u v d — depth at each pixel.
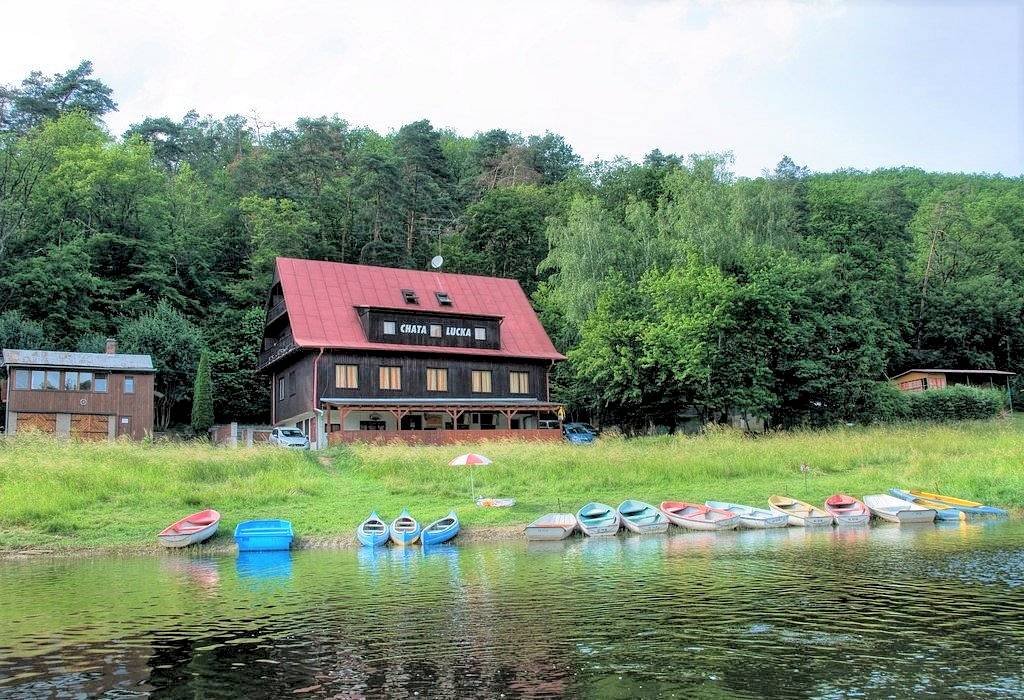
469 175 118.50
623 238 65.44
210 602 18.58
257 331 69.06
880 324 67.94
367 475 36.59
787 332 55.75
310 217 84.75
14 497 29.44
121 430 51.78
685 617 16.20
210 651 14.67
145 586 20.62
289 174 93.25
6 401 49.34
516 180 112.88
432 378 55.03
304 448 43.47
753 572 20.61
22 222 68.88
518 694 12.21
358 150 115.94
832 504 31.34
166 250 74.00
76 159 75.81
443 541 27.36
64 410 50.41
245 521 28.23
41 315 62.47
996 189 143.38
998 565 20.81
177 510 30.22
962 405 72.25
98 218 75.25
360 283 57.12
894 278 84.25
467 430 52.72
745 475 37.09
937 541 25.05
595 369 54.69
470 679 12.91
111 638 15.61
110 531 27.91
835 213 87.75
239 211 85.31
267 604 18.27
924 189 139.00
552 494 33.47
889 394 62.12
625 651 14.10
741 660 13.50
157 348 61.53
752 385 54.72
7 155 69.62
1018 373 90.44
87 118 87.94
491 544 26.98
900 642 14.30
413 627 15.99
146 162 79.50
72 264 64.88
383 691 12.49
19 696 12.53
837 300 61.22
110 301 66.88
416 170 94.94
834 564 21.50
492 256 87.00
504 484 34.50
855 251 82.69
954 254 96.75
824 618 15.89
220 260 82.19
